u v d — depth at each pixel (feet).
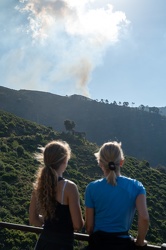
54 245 11.68
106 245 11.22
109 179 11.59
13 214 89.56
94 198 11.69
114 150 11.76
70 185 11.98
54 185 11.87
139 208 11.19
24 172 122.93
